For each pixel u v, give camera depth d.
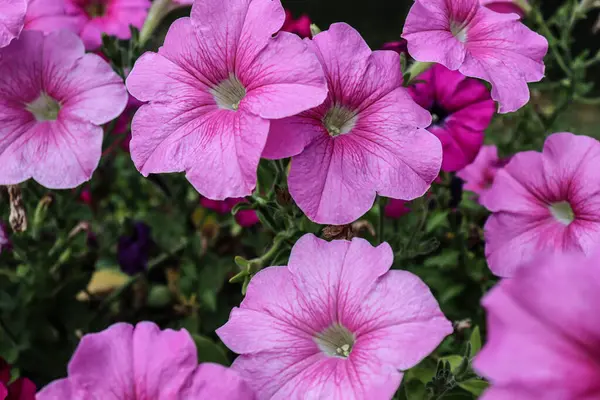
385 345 0.36
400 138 0.40
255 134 0.38
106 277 0.58
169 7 0.51
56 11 0.47
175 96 0.41
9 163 0.43
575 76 0.56
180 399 0.36
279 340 0.38
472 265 0.50
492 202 0.43
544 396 0.31
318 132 0.40
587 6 0.55
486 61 0.42
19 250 0.50
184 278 0.56
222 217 0.58
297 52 0.39
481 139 0.48
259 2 0.40
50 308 0.52
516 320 0.32
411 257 0.48
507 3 0.53
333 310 0.38
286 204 0.43
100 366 0.37
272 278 0.39
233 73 0.41
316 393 0.36
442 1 0.42
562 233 0.42
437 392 0.41
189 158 0.39
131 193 0.64
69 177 0.42
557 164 0.43
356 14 1.19
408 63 0.47
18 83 0.44
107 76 0.43
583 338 0.32
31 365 0.51
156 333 0.37
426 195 0.48
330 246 0.39
